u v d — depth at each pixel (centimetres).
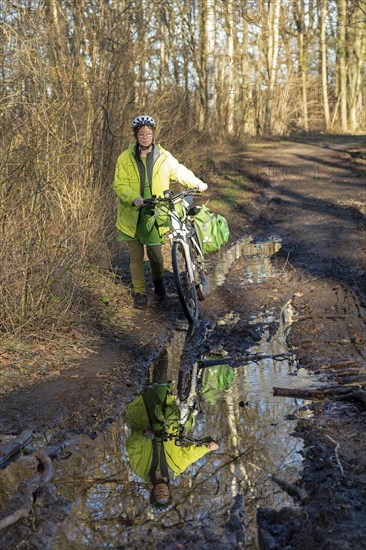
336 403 486
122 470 405
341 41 4162
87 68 928
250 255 1045
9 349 569
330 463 387
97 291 755
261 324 693
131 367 575
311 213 1370
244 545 324
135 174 707
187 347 639
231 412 485
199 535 331
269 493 369
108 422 479
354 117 4491
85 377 538
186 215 728
